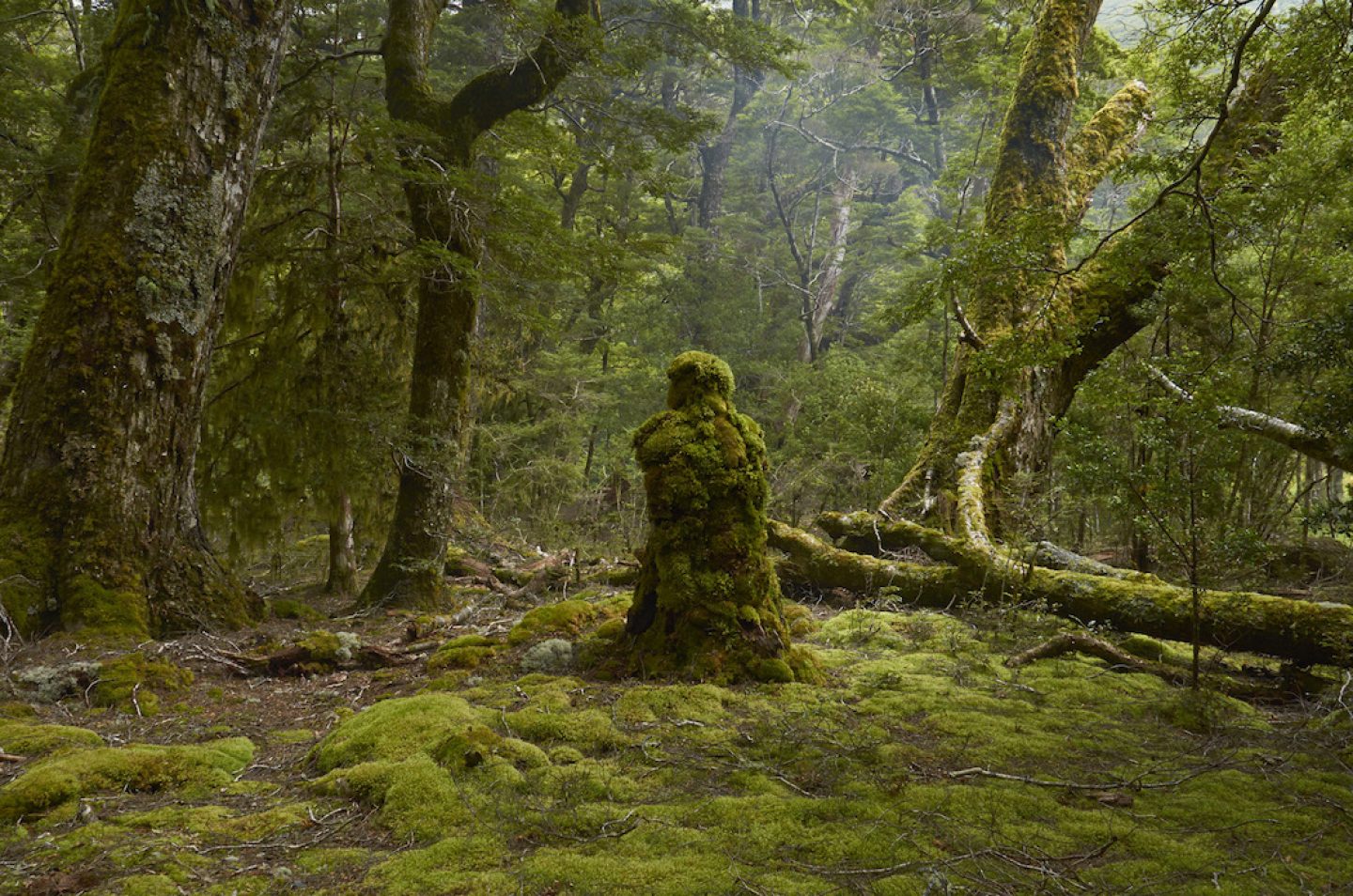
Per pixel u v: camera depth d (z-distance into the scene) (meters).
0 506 5.68
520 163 18.47
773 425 23.66
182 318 6.14
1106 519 12.27
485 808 2.88
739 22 14.20
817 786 3.10
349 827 2.84
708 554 4.69
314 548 12.54
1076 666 5.33
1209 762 3.51
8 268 10.69
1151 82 12.91
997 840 2.61
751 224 30.98
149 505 6.03
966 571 7.08
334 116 8.91
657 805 2.91
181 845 2.65
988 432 9.75
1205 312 10.21
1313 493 13.84
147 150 5.97
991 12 24.39
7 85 11.63
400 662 5.63
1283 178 8.23
